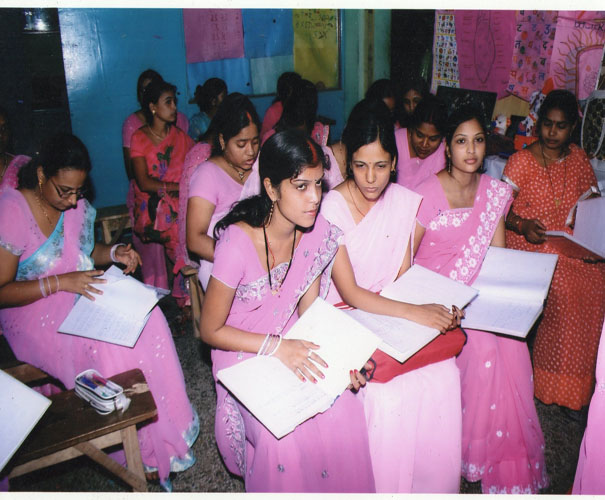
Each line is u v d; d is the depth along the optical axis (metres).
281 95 4.00
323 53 5.86
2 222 2.24
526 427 2.31
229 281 1.95
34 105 4.70
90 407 2.01
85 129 4.91
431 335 2.01
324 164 1.85
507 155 4.00
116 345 2.31
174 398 2.50
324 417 1.91
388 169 2.12
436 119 2.72
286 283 2.09
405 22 5.49
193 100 5.28
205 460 2.63
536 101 4.18
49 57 4.63
